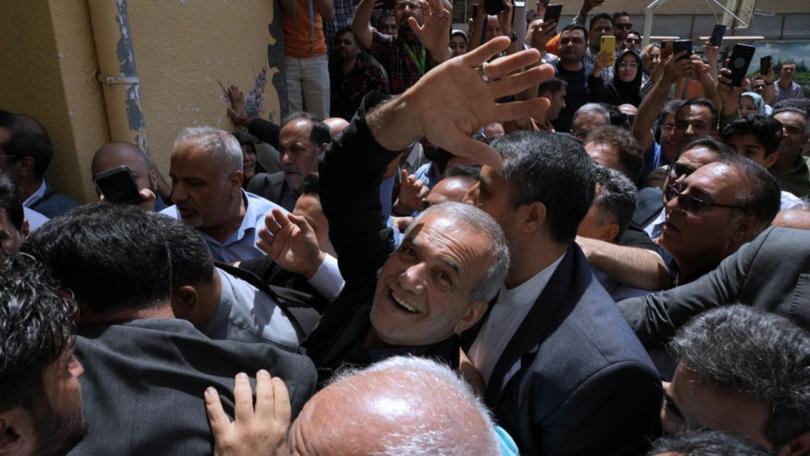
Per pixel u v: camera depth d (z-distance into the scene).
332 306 1.71
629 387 1.36
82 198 2.60
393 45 5.16
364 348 1.58
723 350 1.20
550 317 1.50
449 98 1.35
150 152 3.01
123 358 1.11
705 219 1.94
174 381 1.13
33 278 0.90
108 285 1.19
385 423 0.86
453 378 1.02
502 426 1.50
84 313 1.20
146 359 1.14
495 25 4.31
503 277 1.46
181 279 1.47
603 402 1.36
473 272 1.40
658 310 1.77
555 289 1.53
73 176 2.57
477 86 1.33
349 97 5.13
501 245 1.45
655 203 3.12
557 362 1.40
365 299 1.66
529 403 1.44
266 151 3.85
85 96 2.57
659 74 4.75
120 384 1.09
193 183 2.38
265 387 1.16
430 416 0.87
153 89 3.01
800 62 11.16
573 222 1.56
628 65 6.11
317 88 4.76
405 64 5.16
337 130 3.60
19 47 2.45
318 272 1.96
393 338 1.46
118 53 2.59
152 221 1.30
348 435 0.85
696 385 1.22
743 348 1.19
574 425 1.38
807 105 4.09
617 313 1.53
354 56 5.05
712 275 1.74
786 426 1.13
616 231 2.15
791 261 1.58
